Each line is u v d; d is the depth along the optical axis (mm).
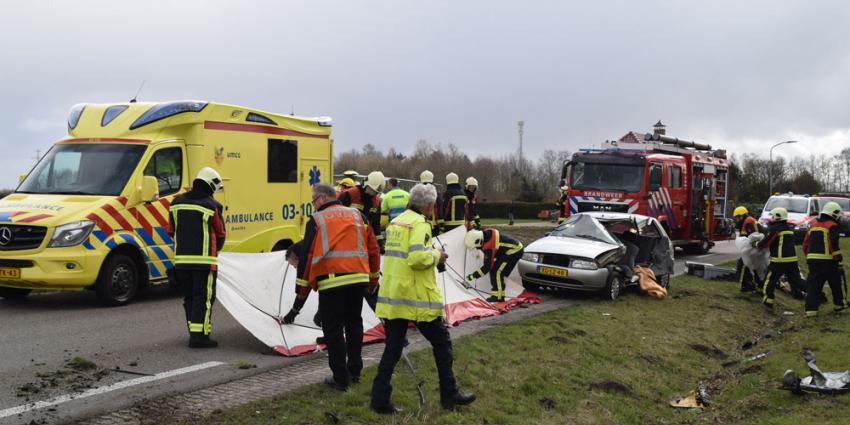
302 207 13289
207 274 7996
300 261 6379
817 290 12508
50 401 6000
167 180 11094
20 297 11094
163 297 11375
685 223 22344
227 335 8766
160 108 11172
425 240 5918
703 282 16109
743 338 11234
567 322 10391
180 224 7953
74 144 11188
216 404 5977
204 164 11422
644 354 9250
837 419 6871
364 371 7074
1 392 6230
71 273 9828
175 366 7246
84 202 10242
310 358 7812
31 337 8344
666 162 20906
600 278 12562
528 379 7445
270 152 12547
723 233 25125
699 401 7891
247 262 8609
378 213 9984
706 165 23578
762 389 8164
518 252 11883
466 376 7195
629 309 11984
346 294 6480
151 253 10828
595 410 7059
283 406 5934
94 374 6887
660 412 7477
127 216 10484
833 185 91188
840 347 9672
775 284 13516
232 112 11844
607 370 8336
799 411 7230
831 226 12461
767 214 29984
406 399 6340
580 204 20656
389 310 5953
